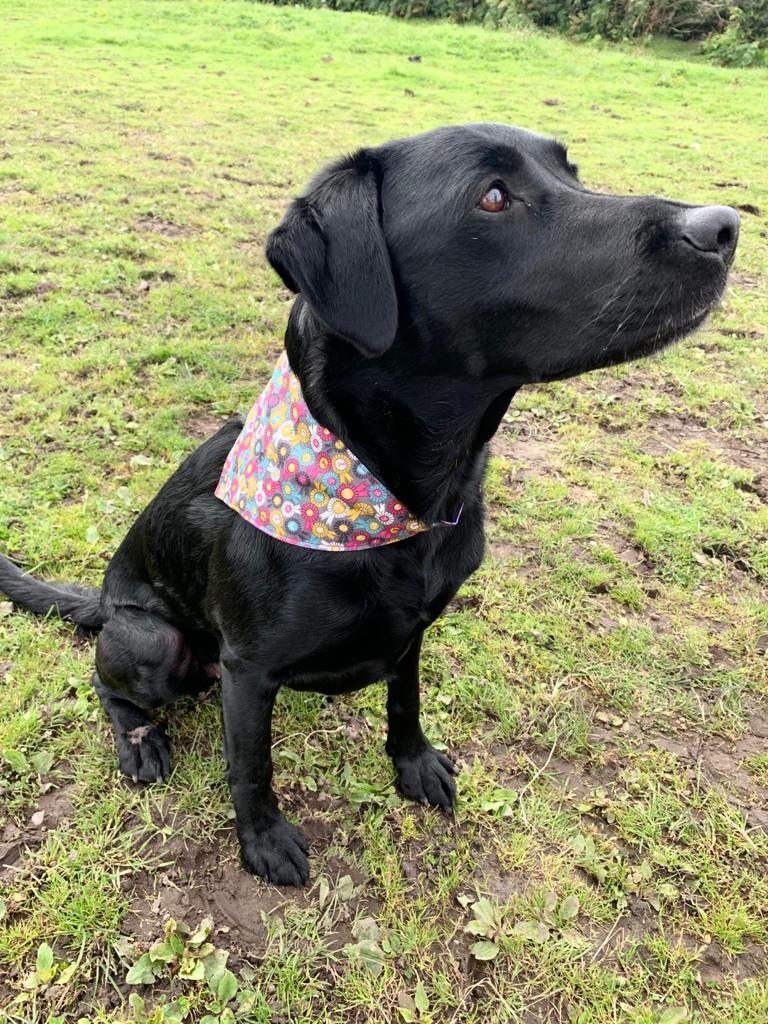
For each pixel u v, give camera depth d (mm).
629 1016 519
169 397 1143
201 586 595
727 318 1580
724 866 612
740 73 4496
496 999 524
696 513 995
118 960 527
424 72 4035
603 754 697
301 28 4816
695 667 792
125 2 5133
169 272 1526
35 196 1840
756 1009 527
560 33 5434
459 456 519
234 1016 504
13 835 593
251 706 550
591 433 1167
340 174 470
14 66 3309
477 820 637
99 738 674
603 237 473
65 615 763
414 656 605
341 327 443
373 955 540
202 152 2357
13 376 1155
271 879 579
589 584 884
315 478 485
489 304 477
